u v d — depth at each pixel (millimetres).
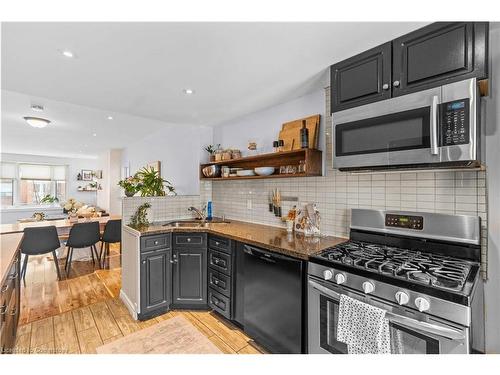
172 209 3316
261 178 2670
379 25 1375
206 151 3625
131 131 4633
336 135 1782
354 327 1308
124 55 1690
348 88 1715
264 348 2002
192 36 1478
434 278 1204
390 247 1789
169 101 2596
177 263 2613
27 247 3246
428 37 1365
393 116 1489
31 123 3598
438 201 1630
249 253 2098
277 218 2736
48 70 1903
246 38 1497
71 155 8227
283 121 2664
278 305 1832
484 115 1434
